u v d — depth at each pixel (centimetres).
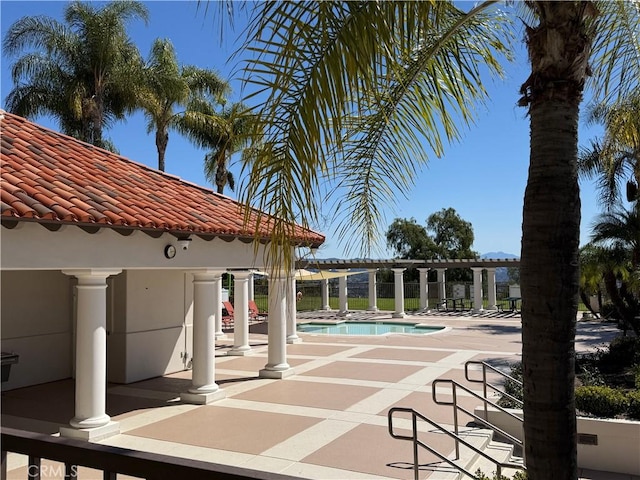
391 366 1580
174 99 3002
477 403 1112
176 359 1555
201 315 1183
